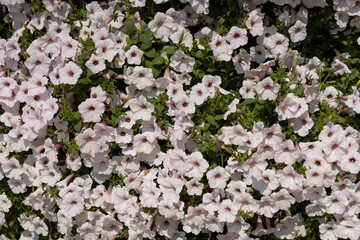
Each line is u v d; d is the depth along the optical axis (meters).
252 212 2.09
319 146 2.09
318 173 2.07
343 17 2.22
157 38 2.18
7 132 2.26
